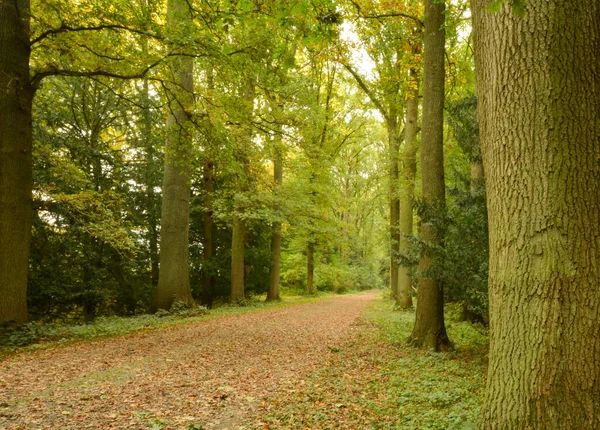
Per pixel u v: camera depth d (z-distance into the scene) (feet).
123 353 26.40
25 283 31.65
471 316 40.86
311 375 21.74
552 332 8.11
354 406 16.70
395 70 52.44
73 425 14.19
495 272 9.46
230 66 34.17
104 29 33.27
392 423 14.74
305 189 66.80
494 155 9.55
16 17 31.35
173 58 34.73
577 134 8.38
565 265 8.13
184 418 15.10
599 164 8.33
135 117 64.44
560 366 7.96
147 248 67.72
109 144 65.41
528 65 8.86
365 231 133.49
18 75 31.32
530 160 8.73
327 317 48.98
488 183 9.91
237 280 67.41
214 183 76.23
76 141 54.39
